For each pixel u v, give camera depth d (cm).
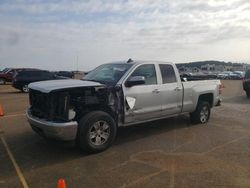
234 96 1891
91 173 507
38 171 516
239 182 472
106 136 626
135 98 685
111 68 738
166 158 585
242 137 754
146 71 734
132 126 865
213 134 783
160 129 832
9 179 482
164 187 452
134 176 494
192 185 459
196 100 870
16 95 2003
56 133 562
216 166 542
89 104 616
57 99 579
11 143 682
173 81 799
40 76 2288
